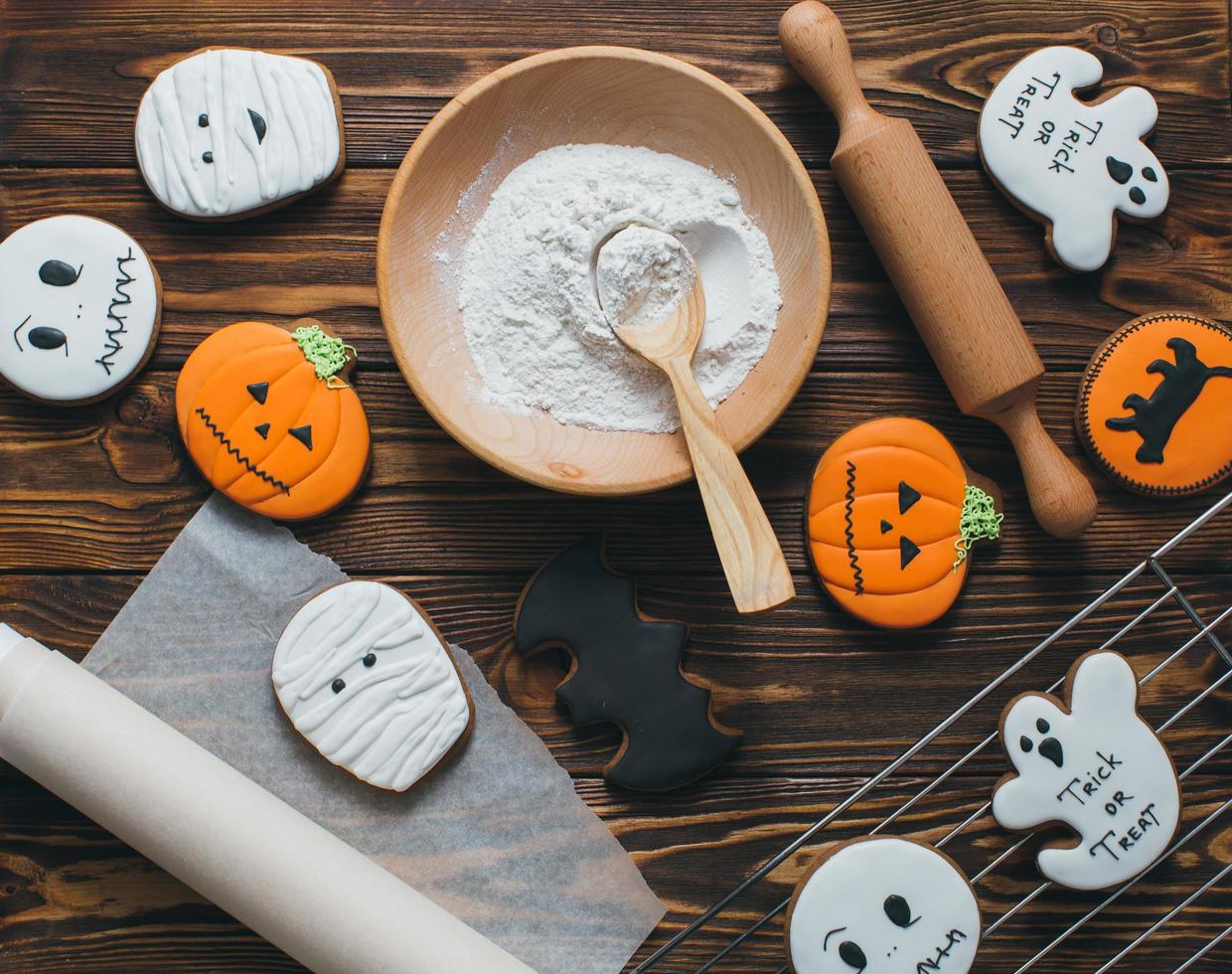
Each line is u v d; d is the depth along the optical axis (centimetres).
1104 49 88
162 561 85
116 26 86
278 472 85
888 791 86
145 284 85
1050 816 83
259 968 86
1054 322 88
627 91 83
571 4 87
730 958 86
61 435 86
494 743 86
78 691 81
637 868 86
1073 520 84
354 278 86
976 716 87
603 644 85
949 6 88
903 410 87
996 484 87
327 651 84
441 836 85
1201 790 87
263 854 80
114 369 85
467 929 82
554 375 84
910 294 84
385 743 84
